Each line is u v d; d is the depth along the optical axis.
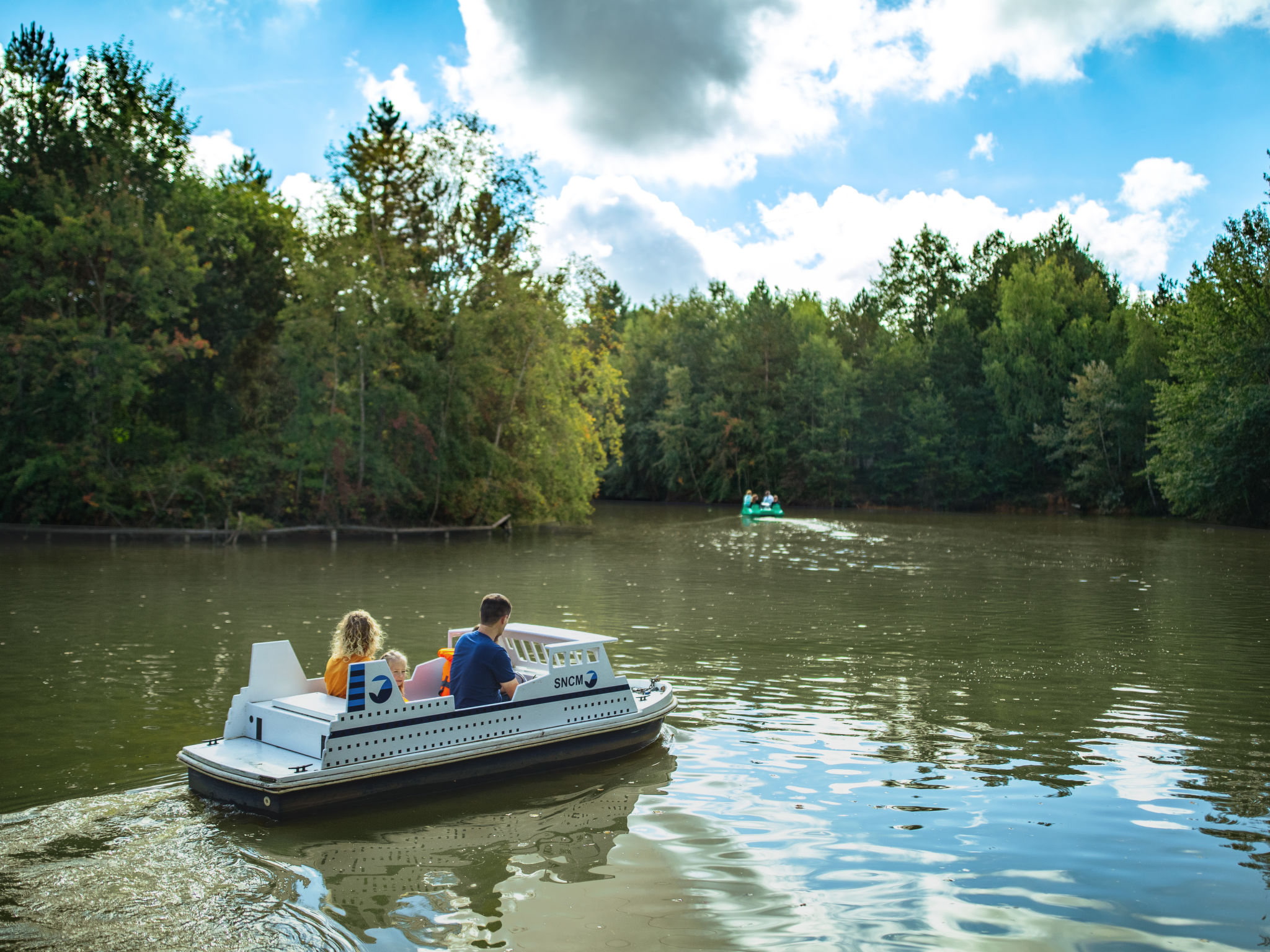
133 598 19.12
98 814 6.83
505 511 41.78
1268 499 47.72
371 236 42.06
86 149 36.19
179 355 34.59
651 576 24.53
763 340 79.25
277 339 40.91
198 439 38.62
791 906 5.58
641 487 88.31
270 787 6.64
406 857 6.19
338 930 5.14
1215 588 22.05
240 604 18.39
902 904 5.64
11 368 32.53
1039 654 13.84
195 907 5.36
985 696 11.17
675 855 6.33
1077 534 42.53
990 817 7.16
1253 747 9.09
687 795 7.60
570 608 18.44
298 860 6.09
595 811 7.18
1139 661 13.40
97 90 37.97
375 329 37.34
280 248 42.69
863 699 11.03
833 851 6.45
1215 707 10.67
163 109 38.91
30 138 36.00
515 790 7.65
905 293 97.62
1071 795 7.66
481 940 5.07
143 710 10.10
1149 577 24.55
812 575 25.06
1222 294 46.84
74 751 8.54
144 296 33.84
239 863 6.00
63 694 10.85
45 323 32.41
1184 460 46.69
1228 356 45.44
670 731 9.60
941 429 72.88
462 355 39.47
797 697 11.11
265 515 37.19
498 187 44.75
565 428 42.69
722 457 77.69
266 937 5.02
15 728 9.34
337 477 36.47
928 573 25.62
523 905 5.51
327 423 36.16
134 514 34.72
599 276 43.75
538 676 8.73
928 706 10.70
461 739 7.64
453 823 6.86
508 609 8.30
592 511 46.22
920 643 14.80
